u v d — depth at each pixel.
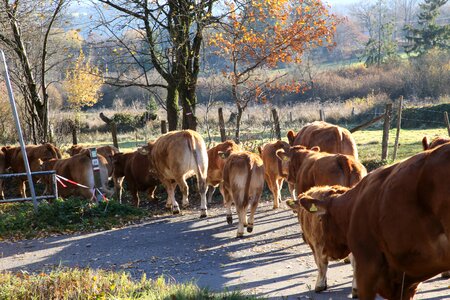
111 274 9.54
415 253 4.80
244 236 12.98
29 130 26.33
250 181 12.88
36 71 27.00
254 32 22.86
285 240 12.31
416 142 26.41
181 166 15.62
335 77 56.97
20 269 11.41
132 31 25.23
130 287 8.68
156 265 11.11
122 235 13.94
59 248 13.04
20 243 13.79
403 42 100.31
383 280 5.23
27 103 27.61
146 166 17.72
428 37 68.62
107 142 36.28
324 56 97.06
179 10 22.11
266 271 10.00
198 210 16.72
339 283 8.80
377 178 5.27
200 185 15.56
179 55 22.42
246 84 27.33
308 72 51.69
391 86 53.12
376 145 26.33
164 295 7.85
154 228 14.53
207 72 26.55
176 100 23.27
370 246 5.25
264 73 28.39
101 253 12.36
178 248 12.33
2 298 8.42
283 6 22.03
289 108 41.16
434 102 41.56
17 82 25.84
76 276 9.18
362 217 5.31
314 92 54.56
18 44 24.86
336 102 49.69
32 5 25.20
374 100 41.56
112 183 21.48
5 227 15.01
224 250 11.88
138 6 22.12
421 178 4.68
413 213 4.74
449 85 50.47
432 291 8.02
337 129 12.47
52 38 30.56
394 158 20.58
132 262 11.43
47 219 15.40
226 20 23.03
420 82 51.50
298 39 22.20
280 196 16.78
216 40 22.64
